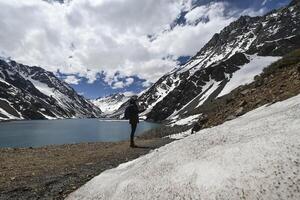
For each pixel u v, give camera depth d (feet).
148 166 28.45
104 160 54.39
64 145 85.87
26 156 63.26
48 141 270.67
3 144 247.91
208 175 20.40
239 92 76.33
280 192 15.75
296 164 16.69
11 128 542.98
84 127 563.89
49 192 36.76
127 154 59.88
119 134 337.93
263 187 16.60
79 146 81.76
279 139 19.88
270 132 22.47
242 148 21.31
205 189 19.31
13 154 66.59
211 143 26.58
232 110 66.54
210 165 21.43
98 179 35.12
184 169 23.08
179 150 28.50
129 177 28.22
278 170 17.01
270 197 15.84
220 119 69.26
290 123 22.76
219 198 17.89
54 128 531.91
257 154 19.45
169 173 23.98
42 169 48.70
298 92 43.37
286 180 16.12
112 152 64.44
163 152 31.73
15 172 47.01
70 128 522.88
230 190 17.88
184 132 103.55
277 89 54.44
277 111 30.45
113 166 48.11
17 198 35.19
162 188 22.44
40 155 64.49
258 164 18.43
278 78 60.70
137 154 58.90
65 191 36.58
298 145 18.08
